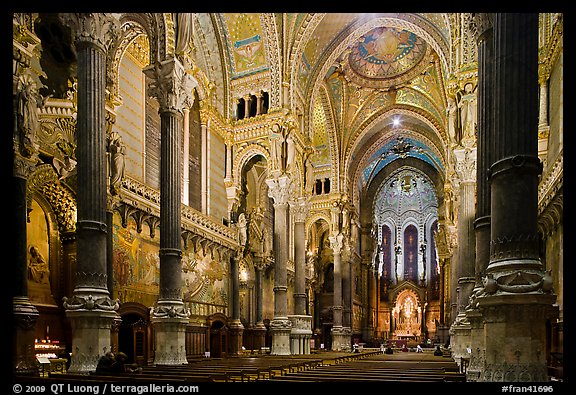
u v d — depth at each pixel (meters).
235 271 25.53
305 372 10.48
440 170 48.53
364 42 32.53
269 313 30.88
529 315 6.46
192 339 20.83
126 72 18.42
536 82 6.98
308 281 38.38
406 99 37.19
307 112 27.12
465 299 16.94
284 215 23.25
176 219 13.97
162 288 13.55
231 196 25.52
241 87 25.39
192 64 15.25
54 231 15.22
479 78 10.69
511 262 6.66
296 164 25.39
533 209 6.77
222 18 24.33
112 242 15.91
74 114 14.44
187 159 21.66
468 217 17.28
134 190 17.62
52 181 14.56
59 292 15.03
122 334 16.89
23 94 9.96
